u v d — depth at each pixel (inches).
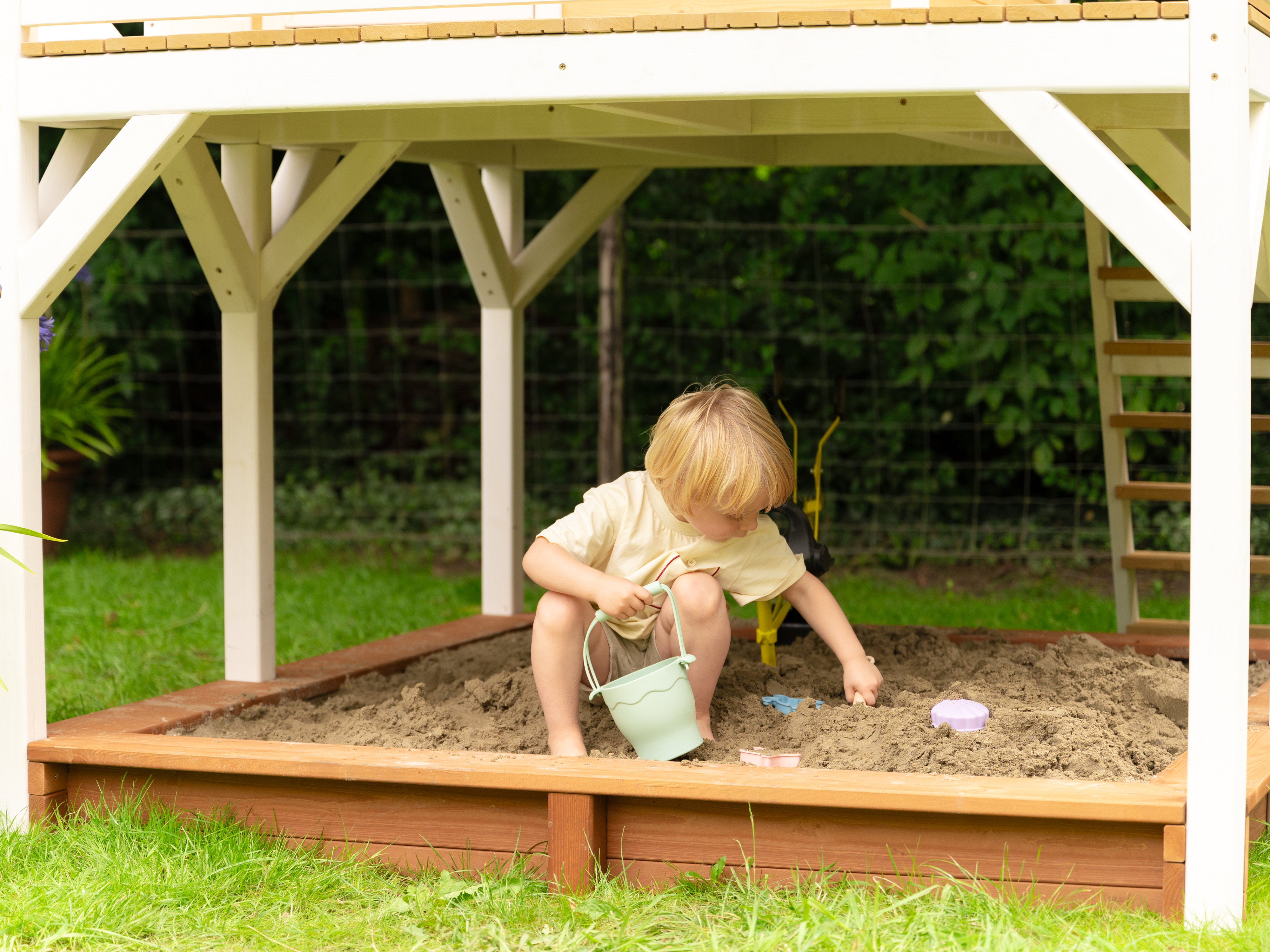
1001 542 285.9
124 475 335.6
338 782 95.5
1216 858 80.5
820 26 86.9
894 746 98.3
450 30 92.0
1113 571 257.6
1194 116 80.3
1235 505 80.0
